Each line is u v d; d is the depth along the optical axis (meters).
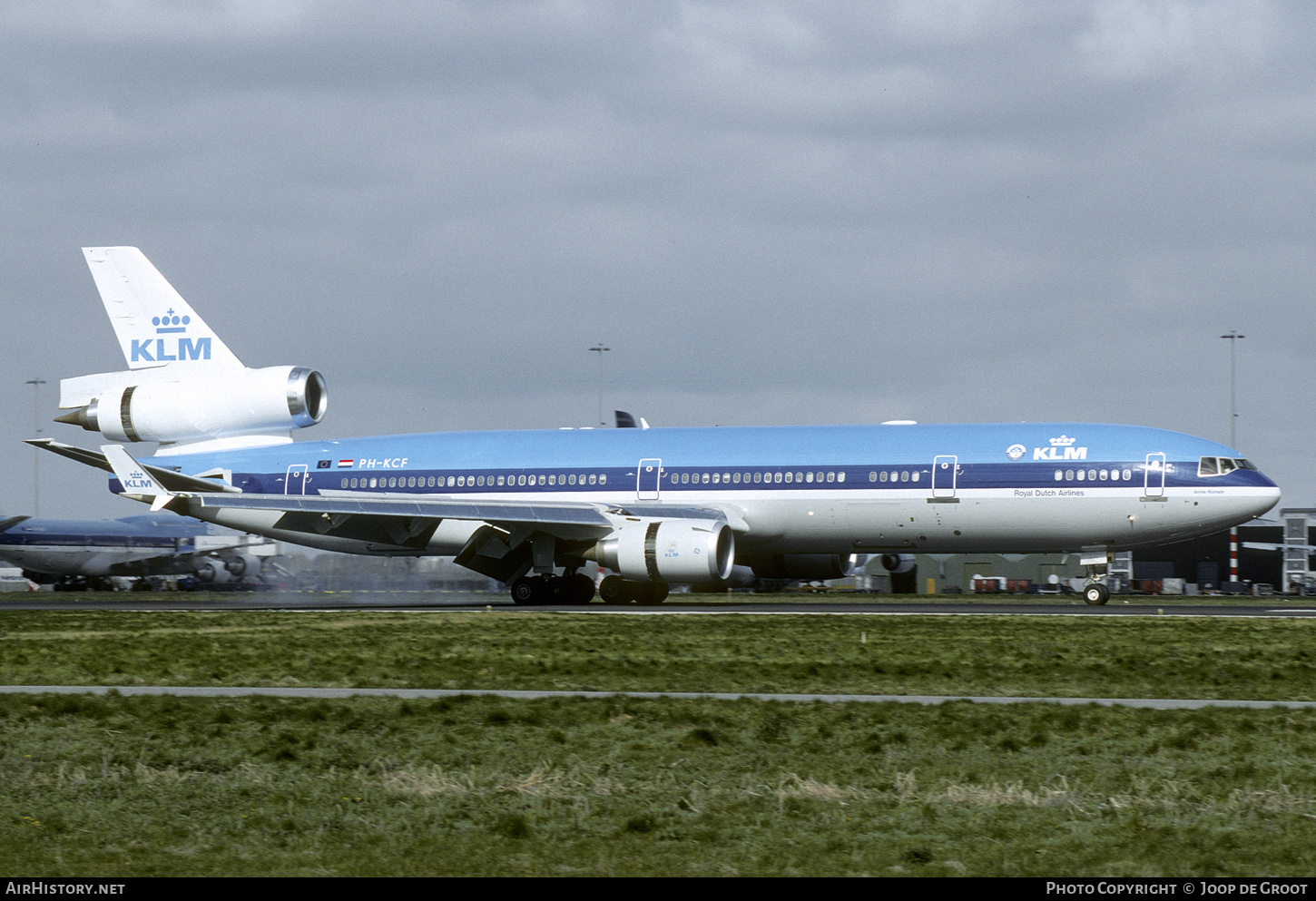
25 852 31.97
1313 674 62.72
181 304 151.12
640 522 122.31
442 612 117.69
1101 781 38.94
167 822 35.16
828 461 126.88
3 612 130.62
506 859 31.08
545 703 53.06
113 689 59.22
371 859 31.17
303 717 50.25
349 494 142.12
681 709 51.25
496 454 139.25
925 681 61.12
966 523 123.19
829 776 39.84
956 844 32.50
